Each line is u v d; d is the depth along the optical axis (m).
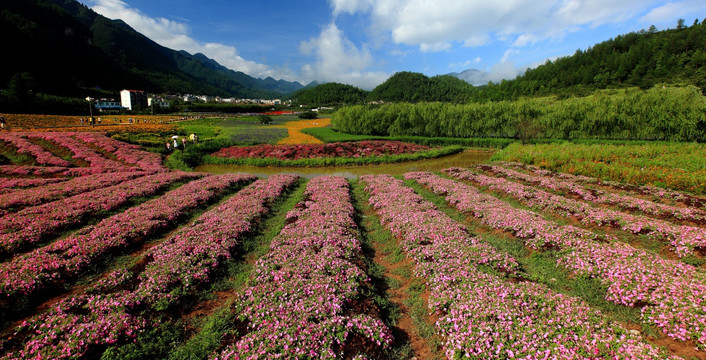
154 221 14.18
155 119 85.62
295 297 8.08
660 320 6.84
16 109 73.62
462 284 8.53
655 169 22.84
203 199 19.00
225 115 118.38
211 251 11.19
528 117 52.41
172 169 32.00
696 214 13.62
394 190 19.86
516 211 14.62
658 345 6.38
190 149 39.09
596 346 5.83
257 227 14.88
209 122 87.56
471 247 10.69
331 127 77.75
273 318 7.29
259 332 6.79
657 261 8.95
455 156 43.03
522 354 5.92
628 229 12.32
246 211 16.02
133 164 32.19
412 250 11.33
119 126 57.91
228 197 21.06
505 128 55.00
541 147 35.81
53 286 9.27
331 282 8.70
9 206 16.08
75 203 16.62
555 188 20.28
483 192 21.27
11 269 9.31
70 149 34.41
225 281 10.20
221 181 23.64
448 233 11.98
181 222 15.60
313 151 42.38
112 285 9.29
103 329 7.00
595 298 8.37
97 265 10.73
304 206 17.73
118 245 11.83
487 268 9.65
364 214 17.48
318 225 13.34
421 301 8.82
